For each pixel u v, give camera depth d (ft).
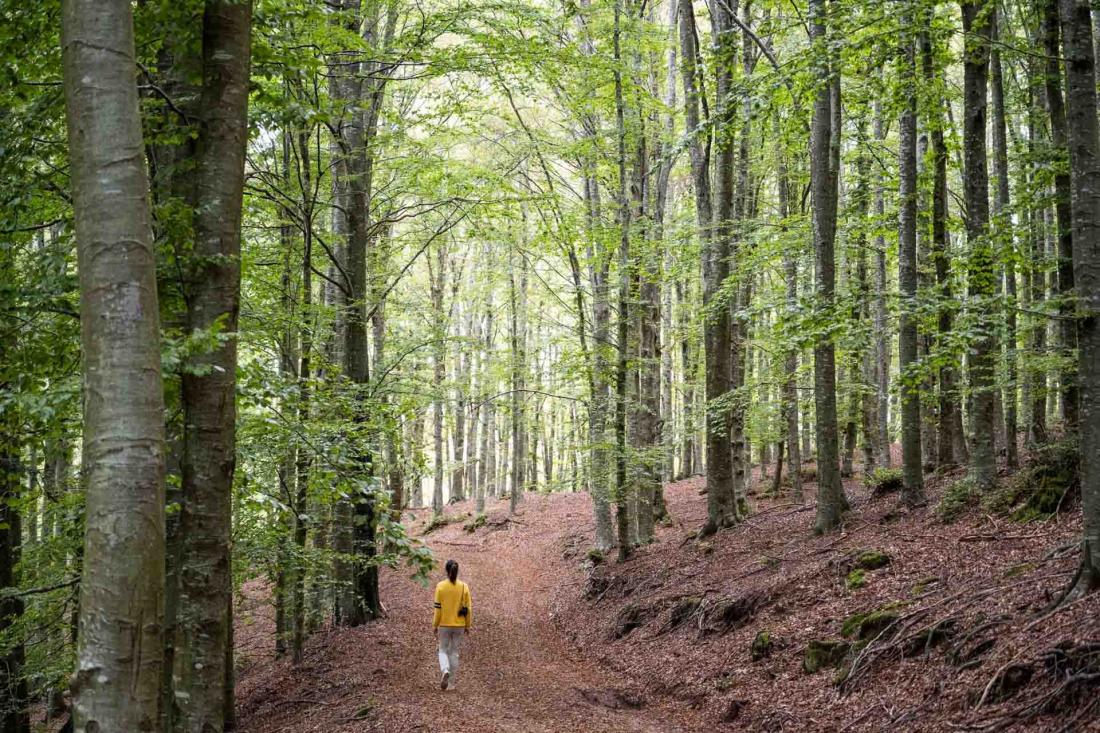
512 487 104.17
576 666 41.86
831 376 45.03
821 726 24.82
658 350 69.97
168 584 22.35
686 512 77.66
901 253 43.32
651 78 75.00
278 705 38.65
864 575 34.12
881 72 44.78
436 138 51.78
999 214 39.58
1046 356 41.83
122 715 13.71
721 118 35.68
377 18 48.34
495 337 119.14
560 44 48.03
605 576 56.59
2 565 35.35
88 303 14.40
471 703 33.09
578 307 63.36
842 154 64.28
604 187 70.08
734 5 57.11
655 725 29.63
